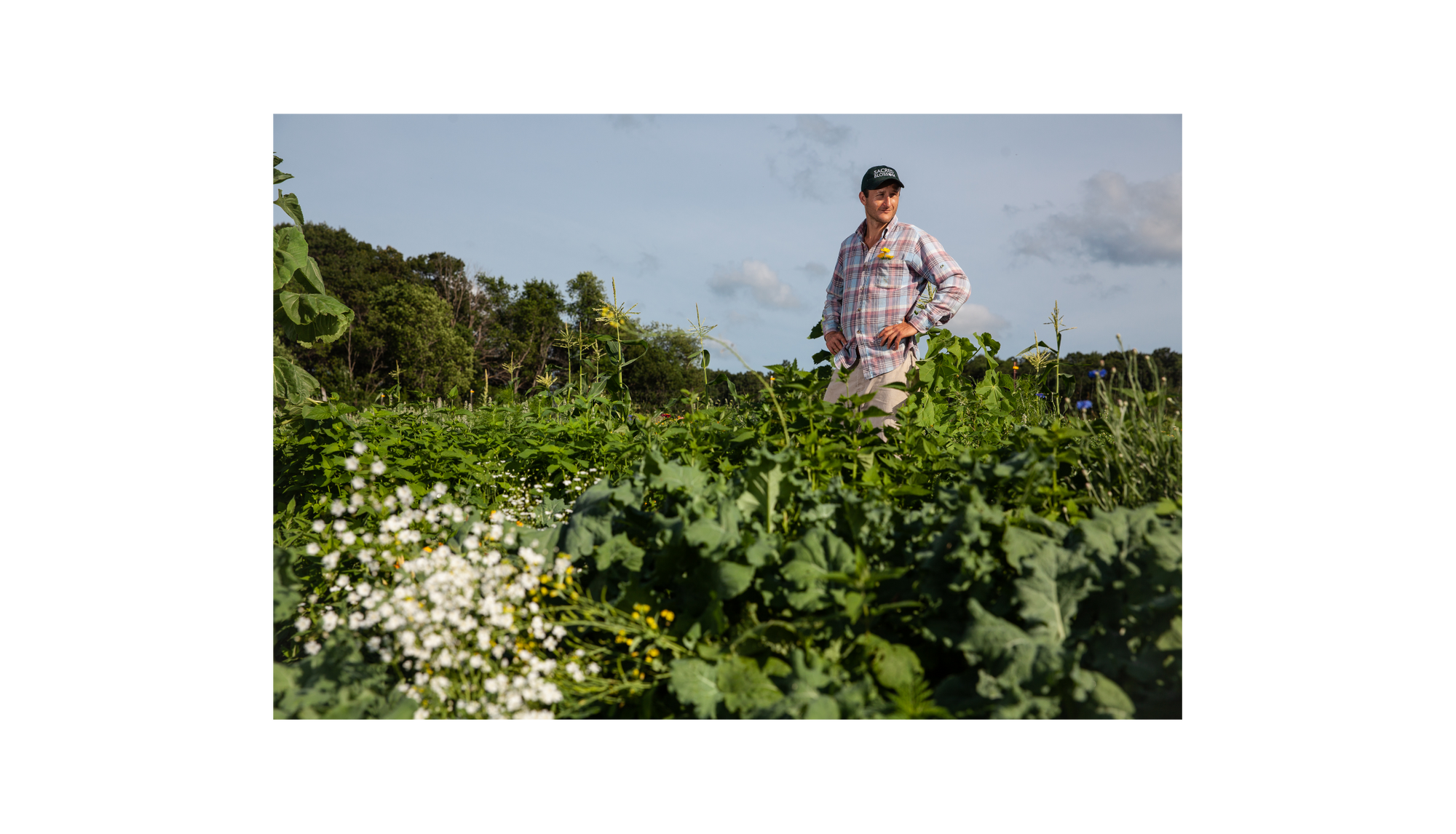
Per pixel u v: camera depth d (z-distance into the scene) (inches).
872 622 75.4
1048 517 92.7
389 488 133.8
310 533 119.0
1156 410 105.4
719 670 71.4
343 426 140.0
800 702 64.8
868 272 177.0
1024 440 105.7
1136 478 101.7
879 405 172.7
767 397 137.1
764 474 91.6
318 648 86.0
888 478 112.8
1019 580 69.2
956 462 111.0
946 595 74.0
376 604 84.1
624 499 95.7
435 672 76.7
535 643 79.6
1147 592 68.4
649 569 89.7
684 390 188.7
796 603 73.3
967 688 66.2
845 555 76.9
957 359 184.1
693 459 125.0
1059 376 169.3
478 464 157.4
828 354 187.8
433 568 84.0
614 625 77.7
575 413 208.5
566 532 95.2
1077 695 60.9
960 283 169.8
